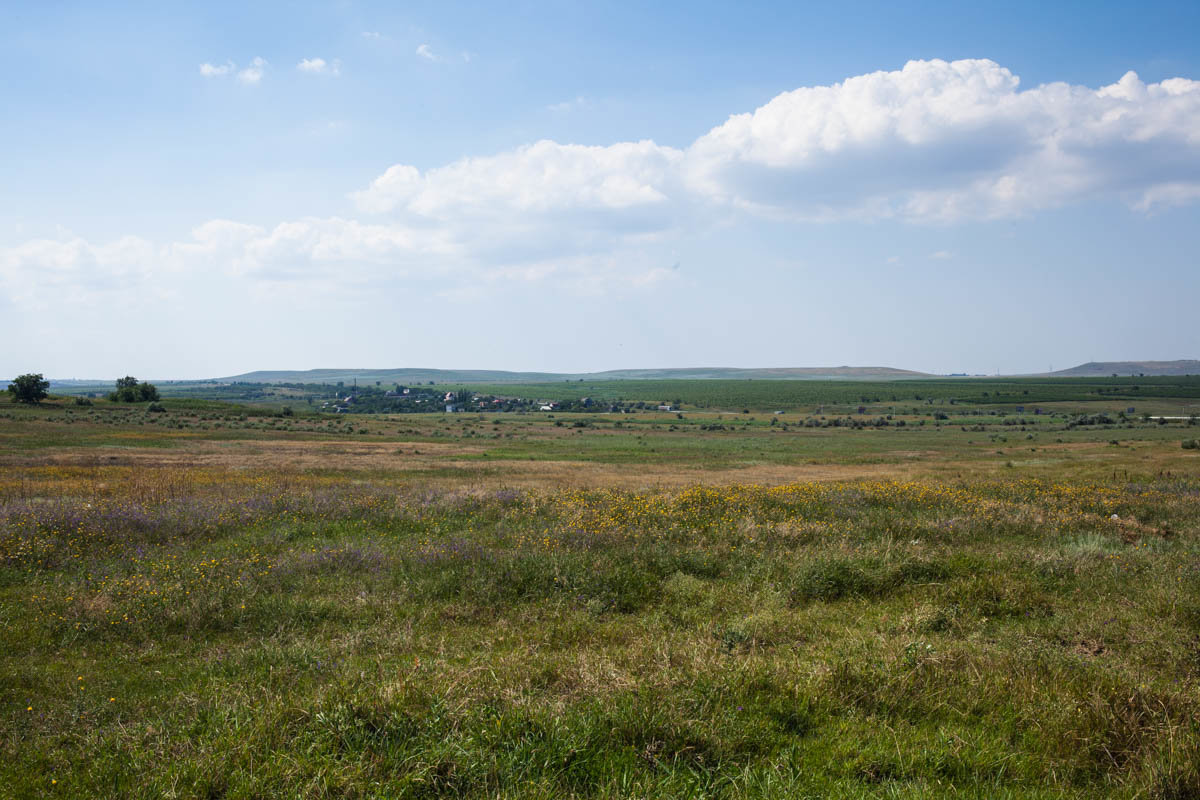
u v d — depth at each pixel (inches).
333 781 151.2
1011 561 385.4
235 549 443.2
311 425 3636.8
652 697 192.4
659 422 5556.1
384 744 167.0
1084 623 282.7
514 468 1668.3
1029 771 164.1
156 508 561.9
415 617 306.7
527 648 260.7
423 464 1756.9
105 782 161.6
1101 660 239.0
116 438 2210.9
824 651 253.6
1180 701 188.2
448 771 156.6
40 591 341.7
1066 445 2664.9
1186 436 3046.3
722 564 396.8
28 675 241.4
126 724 198.2
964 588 329.1
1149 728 175.2
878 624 291.7
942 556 403.2
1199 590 325.1
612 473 1545.3
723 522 523.8
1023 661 227.8
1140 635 264.1
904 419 5846.5
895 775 162.9
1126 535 499.5
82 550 428.8
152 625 294.8
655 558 395.5
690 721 178.4
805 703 195.3
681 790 152.2
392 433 3563.0
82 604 312.0
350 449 2293.3
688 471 1657.2
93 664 255.9
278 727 176.6
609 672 215.3
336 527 527.8
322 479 1188.5
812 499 650.8
